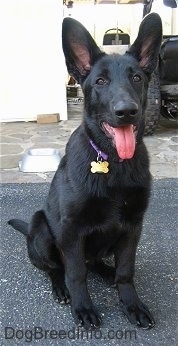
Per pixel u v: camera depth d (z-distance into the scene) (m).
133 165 1.17
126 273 1.21
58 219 1.23
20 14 3.42
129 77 1.17
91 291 1.31
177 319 1.18
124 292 1.21
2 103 3.56
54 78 3.54
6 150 2.65
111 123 1.11
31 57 3.49
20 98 3.56
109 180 1.15
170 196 1.95
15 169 2.30
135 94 1.14
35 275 1.39
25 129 3.27
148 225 1.70
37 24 3.45
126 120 1.07
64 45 1.22
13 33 3.44
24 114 3.59
